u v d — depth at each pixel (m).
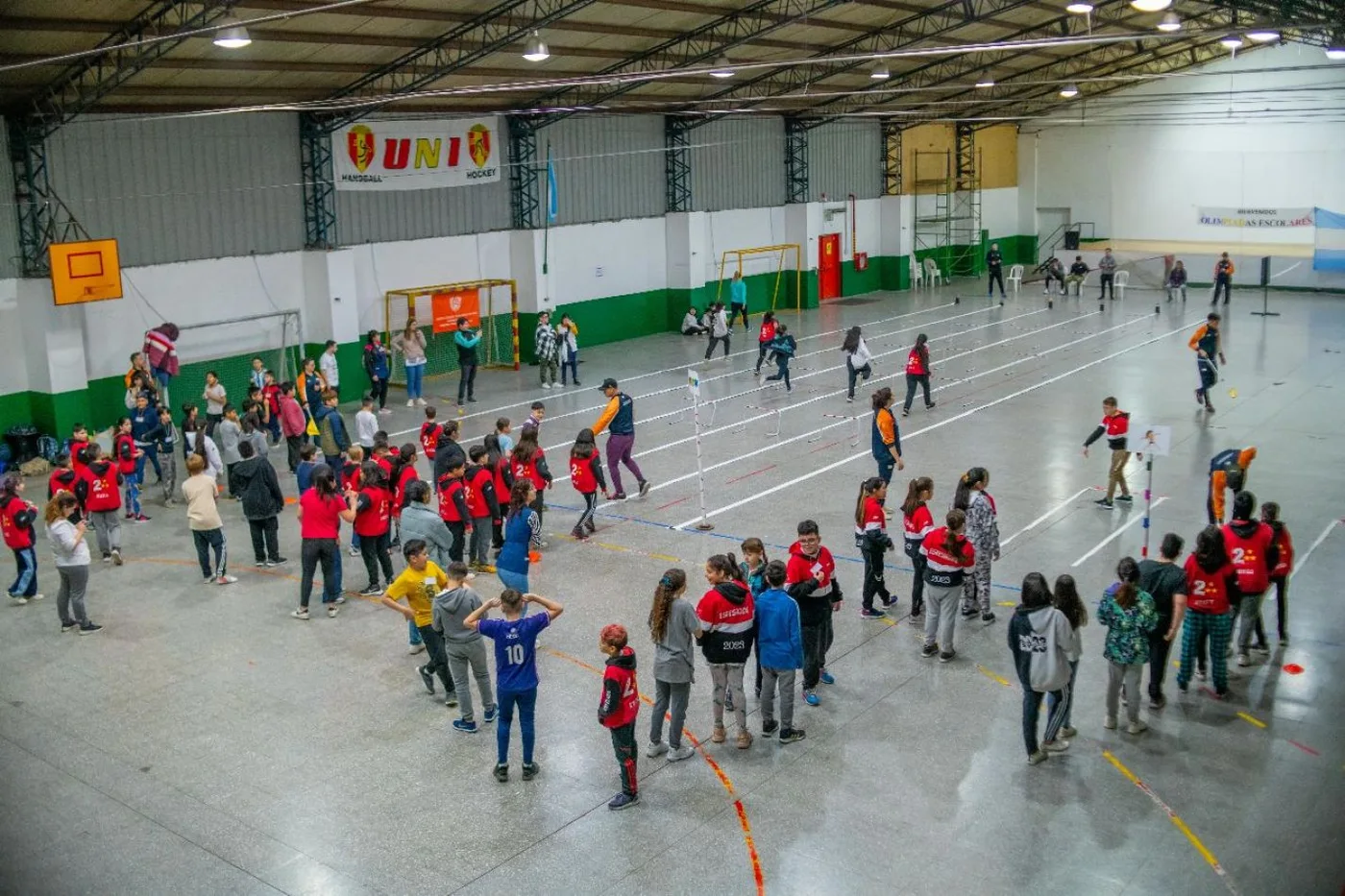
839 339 34.03
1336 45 26.72
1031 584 9.71
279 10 18.67
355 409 25.72
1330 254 40.91
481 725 10.98
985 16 28.58
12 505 14.18
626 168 34.44
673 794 9.65
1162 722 10.66
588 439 16.09
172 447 18.81
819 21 27.92
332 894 8.38
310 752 10.50
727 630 10.12
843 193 43.34
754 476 19.31
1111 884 8.24
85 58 18.78
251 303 25.31
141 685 11.98
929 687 11.48
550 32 24.17
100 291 21.52
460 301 29.52
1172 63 44.59
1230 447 20.27
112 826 9.34
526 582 12.41
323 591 14.46
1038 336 33.38
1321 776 9.66
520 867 8.66
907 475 19.05
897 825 9.07
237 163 24.67
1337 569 14.31
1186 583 10.56
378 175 27.47
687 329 35.62
